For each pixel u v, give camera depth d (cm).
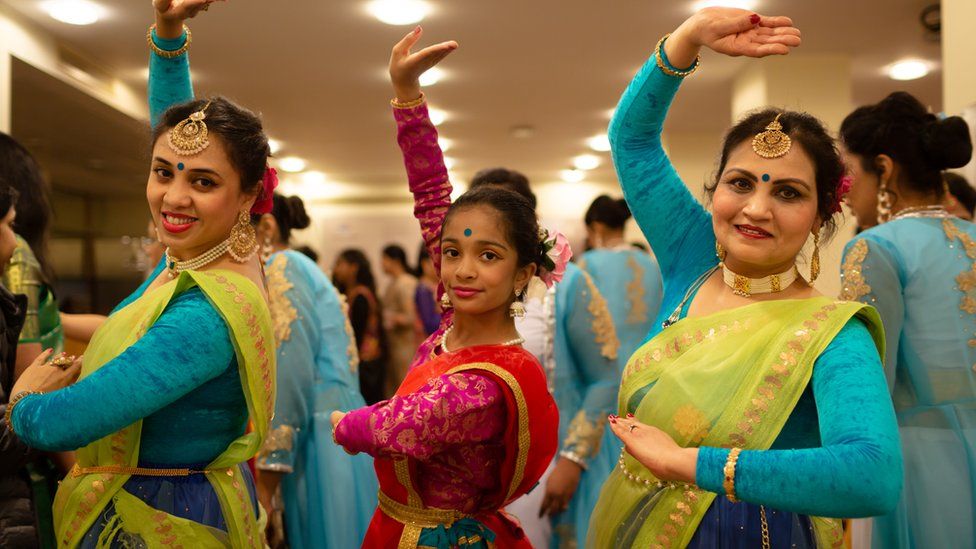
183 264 168
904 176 228
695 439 144
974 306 210
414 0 504
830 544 150
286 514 287
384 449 142
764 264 149
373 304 614
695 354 149
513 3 509
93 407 144
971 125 333
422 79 676
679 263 172
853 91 753
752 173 146
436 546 151
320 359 293
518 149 978
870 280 209
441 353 162
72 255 1073
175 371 150
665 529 148
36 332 232
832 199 152
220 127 165
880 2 520
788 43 150
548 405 157
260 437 169
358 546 283
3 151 247
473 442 148
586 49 598
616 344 274
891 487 117
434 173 186
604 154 1012
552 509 263
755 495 121
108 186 1024
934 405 210
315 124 838
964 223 223
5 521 181
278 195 318
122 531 160
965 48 339
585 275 279
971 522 205
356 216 1305
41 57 544
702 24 155
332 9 517
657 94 168
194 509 163
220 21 536
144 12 521
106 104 638
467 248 152
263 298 169
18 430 151
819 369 136
